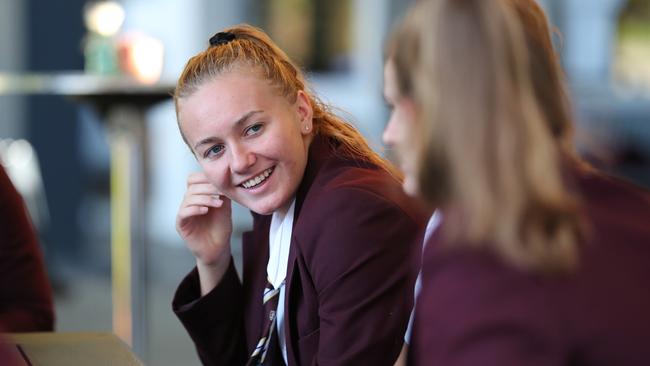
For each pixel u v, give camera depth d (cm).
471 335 162
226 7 1145
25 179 982
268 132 278
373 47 1079
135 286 586
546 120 175
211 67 280
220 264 322
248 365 299
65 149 1091
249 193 283
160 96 555
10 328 347
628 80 970
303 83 301
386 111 1053
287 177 282
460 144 166
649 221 176
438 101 169
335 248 271
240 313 326
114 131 577
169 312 887
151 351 755
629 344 161
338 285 270
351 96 1097
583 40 988
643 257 168
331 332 270
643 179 934
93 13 599
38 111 1074
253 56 283
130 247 583
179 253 1148
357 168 286
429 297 171
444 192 171
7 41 1026
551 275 162
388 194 277
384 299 270
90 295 976
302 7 1130
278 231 302
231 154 279
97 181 1134
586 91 966
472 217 164
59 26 1037
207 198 314
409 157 185
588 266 165
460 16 170
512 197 162
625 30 976
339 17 1110
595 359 163
